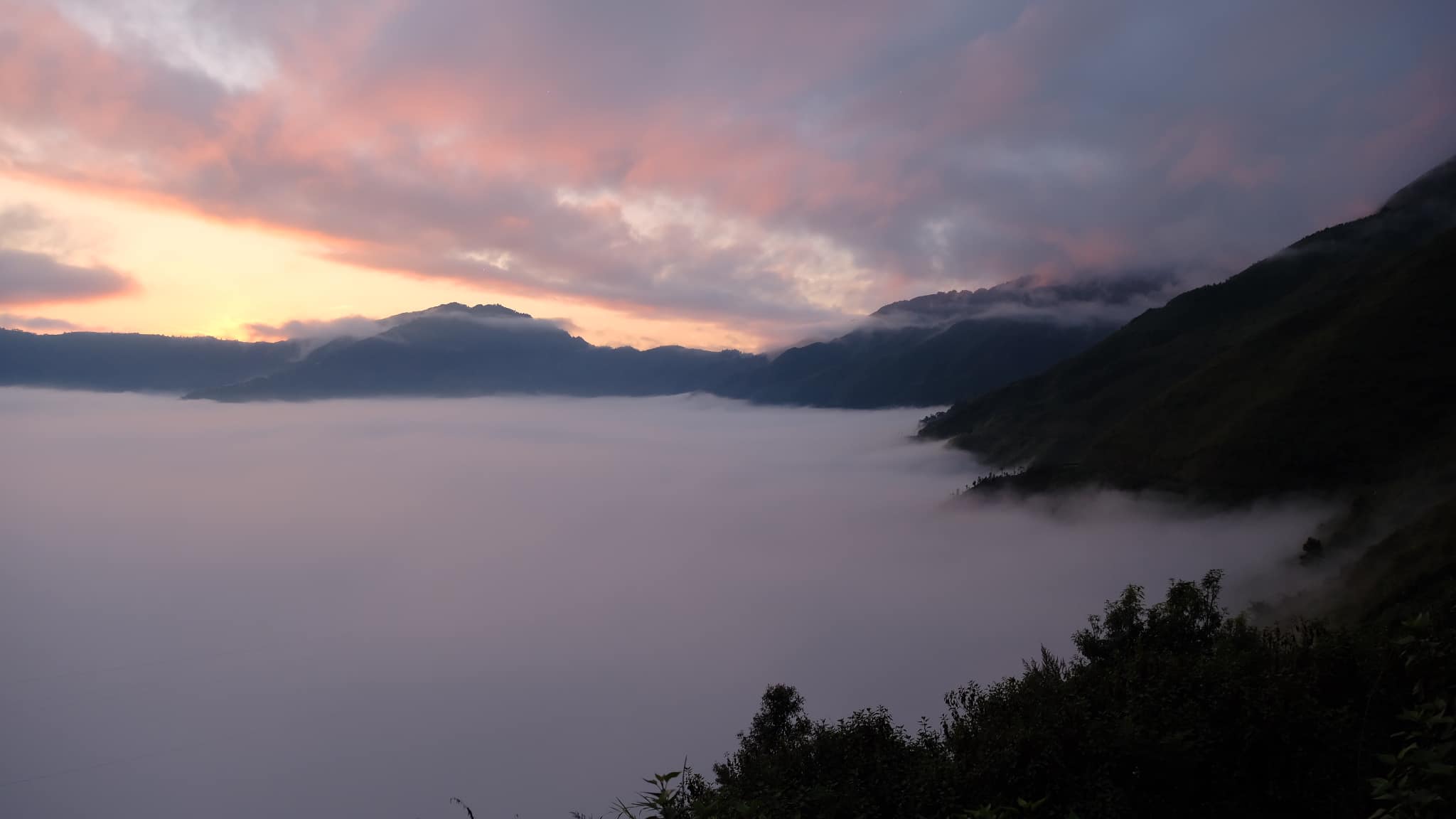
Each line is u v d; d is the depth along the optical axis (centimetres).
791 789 936
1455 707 434
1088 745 805
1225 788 741
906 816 832
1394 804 426
